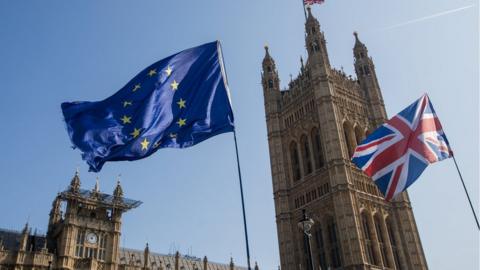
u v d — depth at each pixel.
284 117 111.62
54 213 78.06
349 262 80.31
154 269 100.44
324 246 87.50
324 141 95.31
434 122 33.84
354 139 98.94
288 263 92.56
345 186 87.50
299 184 99.38
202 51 26.09
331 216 88.94
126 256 98.88
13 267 63.00
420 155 32.38
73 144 22.23
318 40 109.06
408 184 31.59
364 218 88.50
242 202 21.97
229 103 24.77
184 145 23.52
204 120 24.19
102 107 23.45
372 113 109.19
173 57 25.48
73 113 22.80
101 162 22.20
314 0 105.81
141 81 24.50
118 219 74.62
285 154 106.88
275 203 101.62
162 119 23.84
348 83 109.25
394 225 92.88
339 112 99.81
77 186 72.69
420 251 90.12
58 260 66.62
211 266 114.69
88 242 70.31
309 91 105.81
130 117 23.50
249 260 20.61
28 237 73.38
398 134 33.50
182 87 24.91
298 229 95.31
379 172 32.81
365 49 119.38
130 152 22.58
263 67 122.69
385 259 86.62
